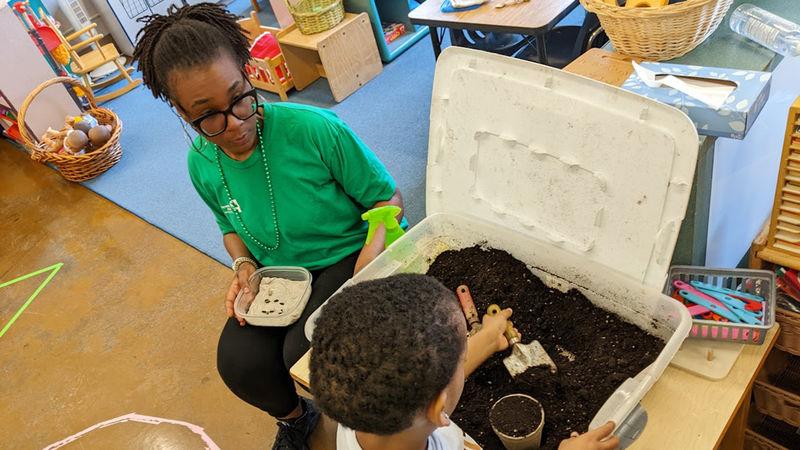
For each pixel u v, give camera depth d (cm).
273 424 190
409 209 240
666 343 106
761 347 104
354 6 320
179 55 113
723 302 111
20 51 328
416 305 71
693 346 106
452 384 74
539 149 112
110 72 412
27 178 341
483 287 126
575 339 113
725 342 105
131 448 195
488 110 117
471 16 209
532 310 119
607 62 133
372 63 326
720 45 129
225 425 194
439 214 133
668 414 98
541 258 122
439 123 128
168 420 200
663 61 130
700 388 101
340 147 142
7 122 354
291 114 137
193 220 277
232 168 141
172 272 254
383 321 69
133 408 207
